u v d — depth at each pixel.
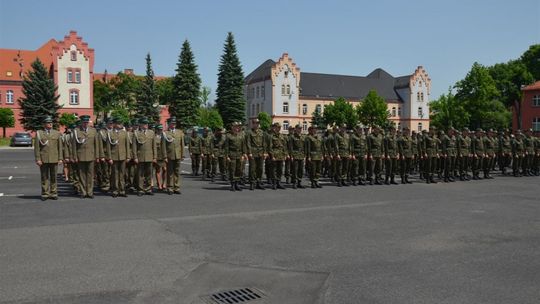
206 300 5.40
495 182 19.02
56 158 13.09
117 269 6.48
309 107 92.50
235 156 15.44
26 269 6.45
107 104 82.69
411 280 6.09
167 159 14.36
